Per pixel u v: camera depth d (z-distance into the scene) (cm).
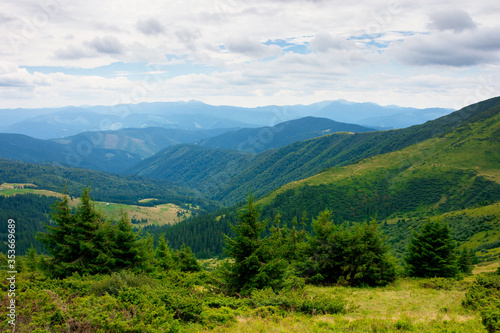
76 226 2405
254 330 1245
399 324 1320
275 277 2109
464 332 1205
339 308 1638
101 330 1101
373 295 2317
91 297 1423
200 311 1446
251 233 2175
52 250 2339
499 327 1192
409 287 2770
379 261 2956
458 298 2030
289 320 1395
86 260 2384
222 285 2216
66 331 1095
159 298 1462
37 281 1855
